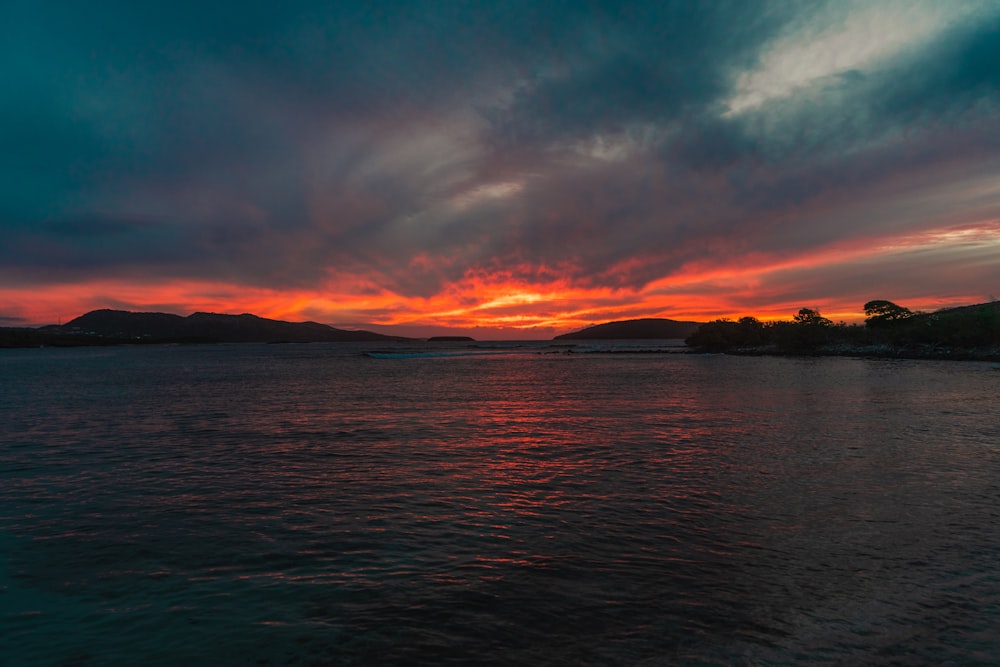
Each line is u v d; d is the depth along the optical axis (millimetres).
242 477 16016
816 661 6504
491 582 8805
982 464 16469
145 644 7227
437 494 14023
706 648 6824
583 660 6652
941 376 54906
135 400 39562
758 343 155375
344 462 17984
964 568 9008
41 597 8562
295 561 9805
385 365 101188
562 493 13984
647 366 88375
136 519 12219
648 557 9695
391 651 6938
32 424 27422
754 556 9656
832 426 24312
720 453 18719
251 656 6902
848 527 11070
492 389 47438
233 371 82438
